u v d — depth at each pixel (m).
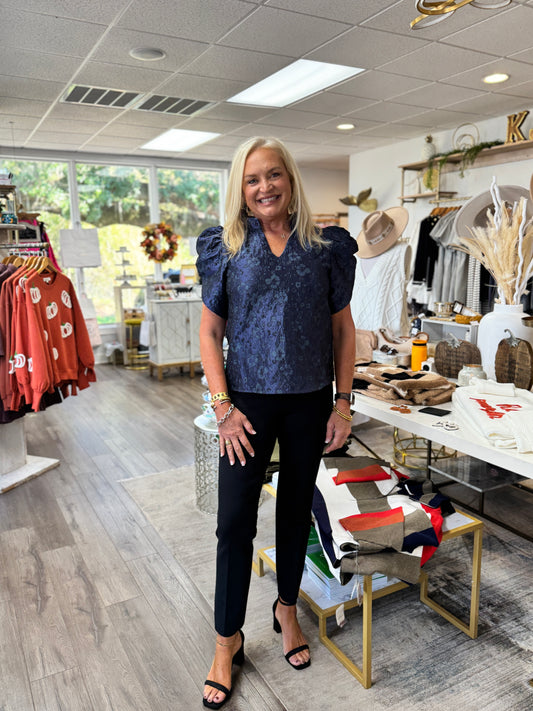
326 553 1.58
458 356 2.50
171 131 5.95
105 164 7.21
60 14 2.99
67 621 1.95
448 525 1.66
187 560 2.35
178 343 6.29
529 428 1.65
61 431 4.27
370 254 3.38
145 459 3.62
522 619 1.91
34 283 2.88
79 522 2.71
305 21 3.18
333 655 1.75
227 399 1.44
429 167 6.09
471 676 1.65
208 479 2.81
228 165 7.96
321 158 7.89
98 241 6.79
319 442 1.53
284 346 1.42
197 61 3.79
